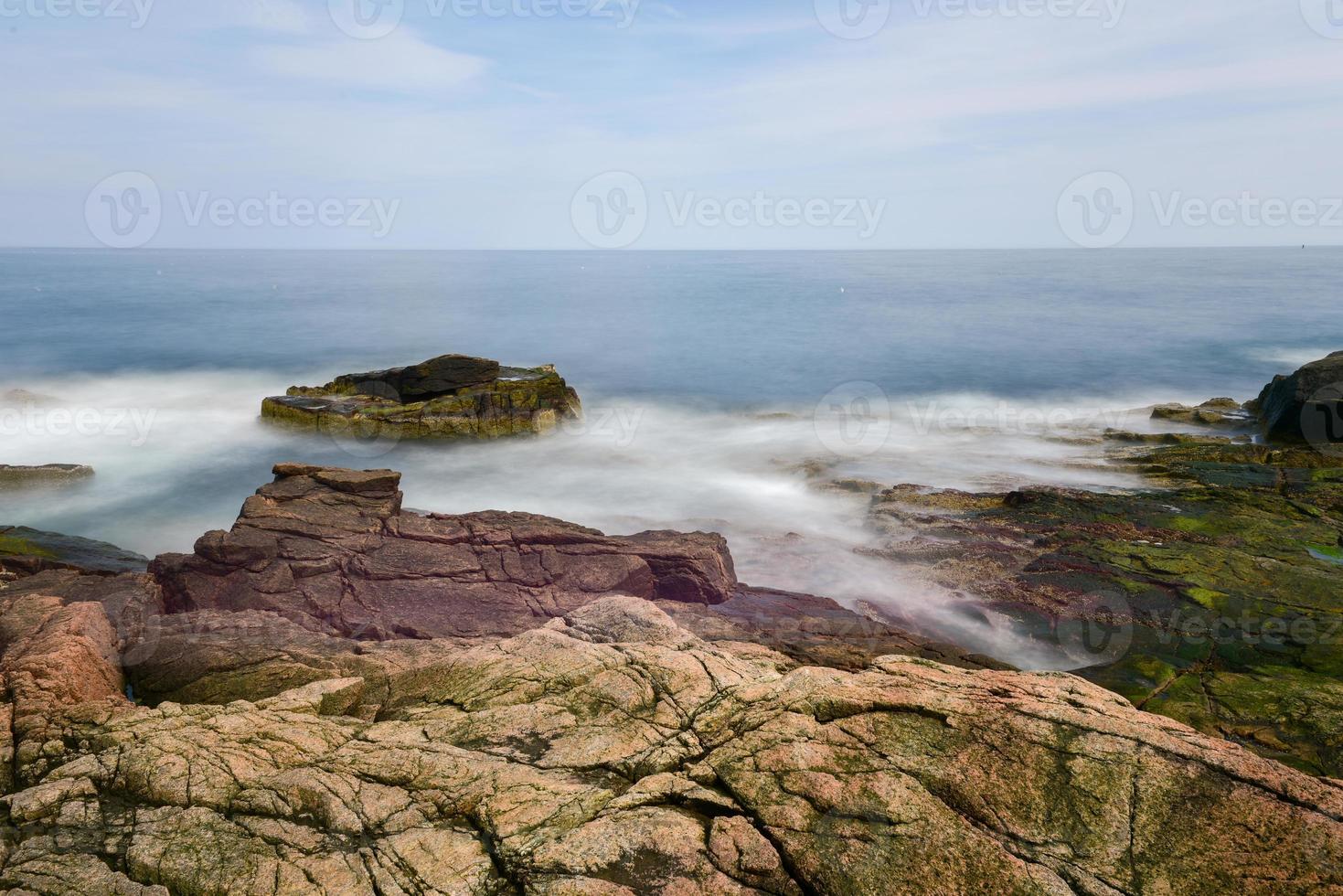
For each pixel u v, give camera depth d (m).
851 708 7.66
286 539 14.78
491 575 14.35
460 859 6.34
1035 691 7.91
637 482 24.58
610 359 50.31
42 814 7.08
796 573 16.66
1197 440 26.14
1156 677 11.97
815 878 5.88
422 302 84.88
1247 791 6.25
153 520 21.50
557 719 8.30
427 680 9.66
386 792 7.21
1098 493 21.06
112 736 8.16
